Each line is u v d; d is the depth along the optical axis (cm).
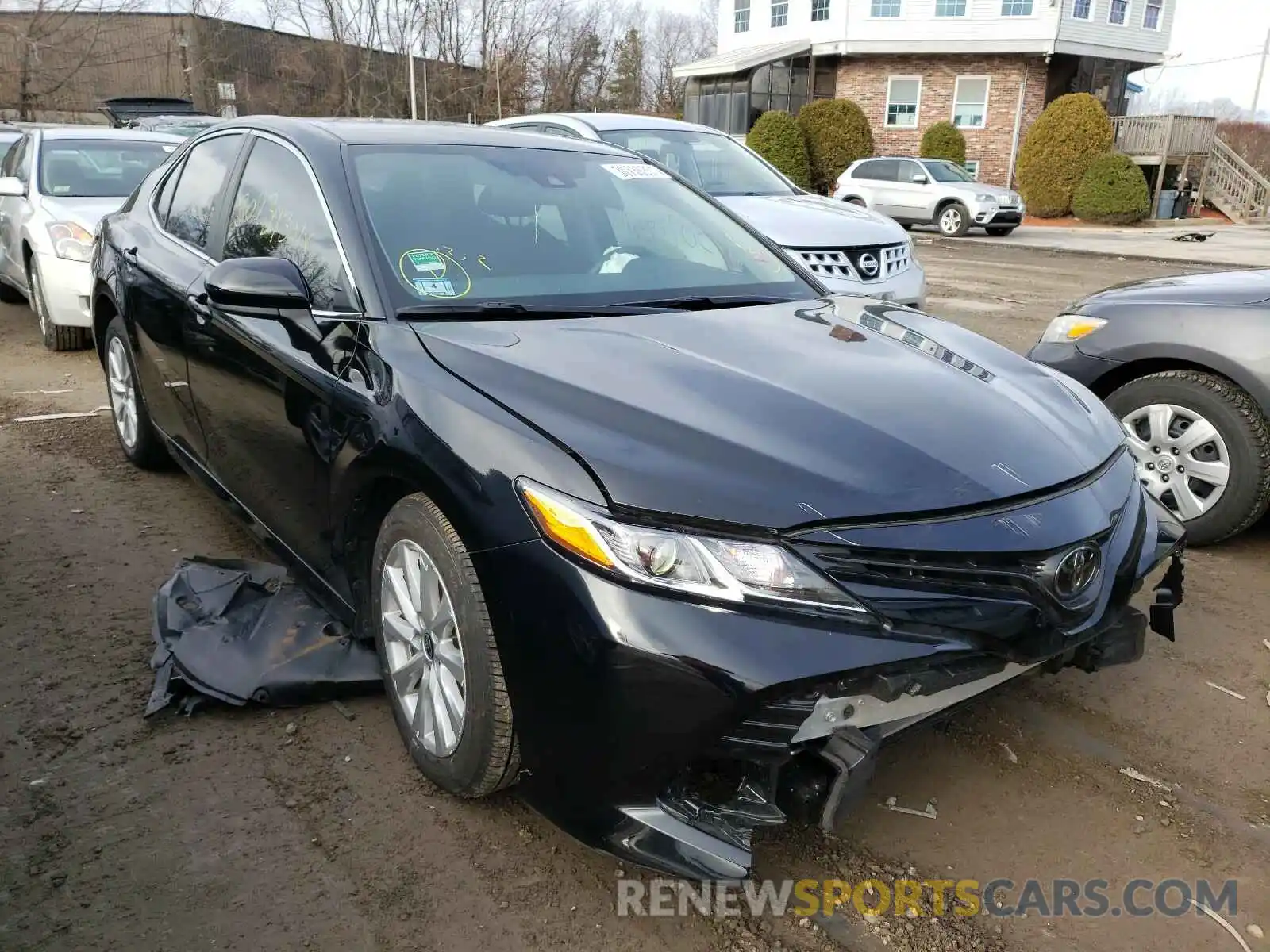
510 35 4516
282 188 337
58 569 381
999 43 2836
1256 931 224
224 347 336
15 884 225
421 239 302
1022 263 1599
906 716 215
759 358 269
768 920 223
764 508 204
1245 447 414
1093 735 299
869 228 714
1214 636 362
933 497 215
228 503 370
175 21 3728
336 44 4075
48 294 725
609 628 200
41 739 277
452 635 244
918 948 217
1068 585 225
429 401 242
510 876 233
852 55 2994
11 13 3238
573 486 210
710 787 213
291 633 310
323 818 250
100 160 814
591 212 348
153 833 243
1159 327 435
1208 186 2889
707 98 3225
